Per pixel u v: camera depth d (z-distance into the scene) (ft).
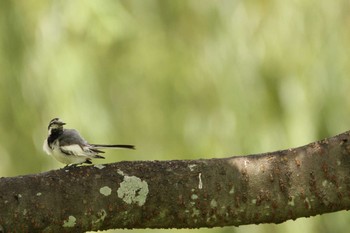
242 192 18.44
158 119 40.57
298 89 37.47
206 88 39.50
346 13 37.35
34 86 37.11
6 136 38.50
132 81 39.91
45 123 37.22
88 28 36.19
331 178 18.40
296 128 37.27
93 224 18.16
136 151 40.60
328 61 37.24
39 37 36.88
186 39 40.01
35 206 17.88
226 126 38.83
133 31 38.45
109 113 38.06
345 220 39.88
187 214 18.35
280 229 38.73
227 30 38.86
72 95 36.65
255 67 38.06
